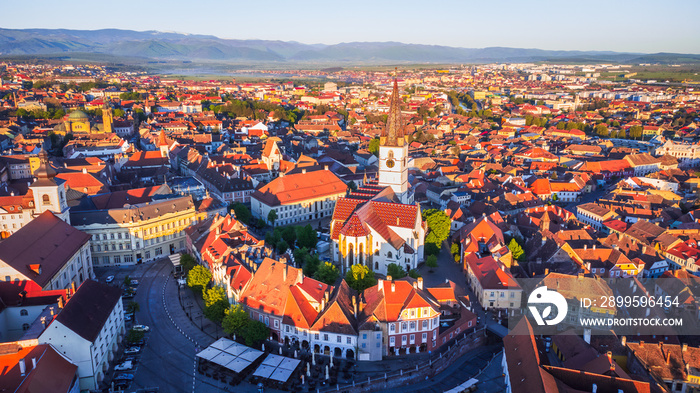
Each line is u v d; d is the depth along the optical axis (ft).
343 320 465.47
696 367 422.82
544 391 355.15
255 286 515.50
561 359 460.14
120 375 429.79
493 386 437.58
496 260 587.68
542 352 461.78
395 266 591.78
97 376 422.41
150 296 586.45
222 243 604.08
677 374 422.41
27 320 474.90
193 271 574.56
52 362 380.37
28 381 346.13
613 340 456.86
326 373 432.66
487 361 483.92
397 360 464.65
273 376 420.36
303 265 621.31
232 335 490.49
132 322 524.52
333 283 563.07
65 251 558.15
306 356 465.88
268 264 520.83
